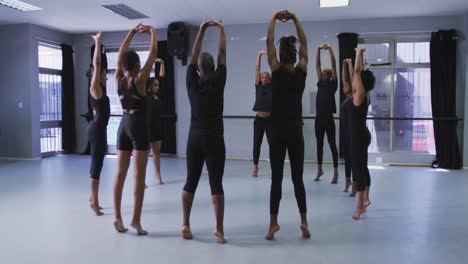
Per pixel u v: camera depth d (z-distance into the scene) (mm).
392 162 7496
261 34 7840
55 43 8523
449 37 6973
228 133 8117
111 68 8820
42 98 8430
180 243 3150
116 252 2963
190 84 3000
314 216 3896
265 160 7852
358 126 3713
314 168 6887
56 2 6180
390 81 7531
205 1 6148
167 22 7750
